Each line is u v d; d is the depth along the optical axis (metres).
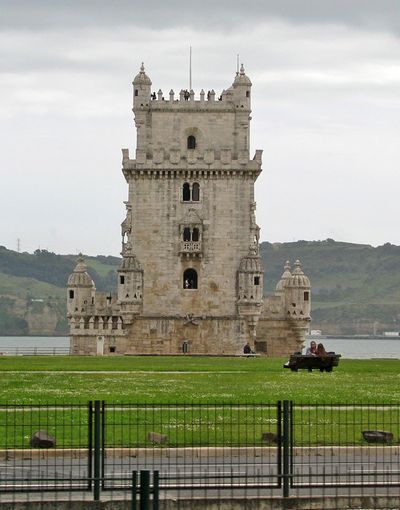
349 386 91.69
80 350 184.00
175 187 183.12
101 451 51.12
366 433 59.22
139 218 183.12
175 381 95.94
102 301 185.62
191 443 57.03
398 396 81.06
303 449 57.25
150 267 183.25
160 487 48.72
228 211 183.38
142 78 185.00
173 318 182.75
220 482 51.22
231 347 182.75
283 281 189.25
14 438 56.38
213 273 183.25
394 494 49.81
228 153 183.00
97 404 48.94
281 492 50.25
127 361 142.25
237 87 185.25
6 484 50.06
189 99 185.38
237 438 58.94
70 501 48.25
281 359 157.38
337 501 49.16
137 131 184.62
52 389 85.31
